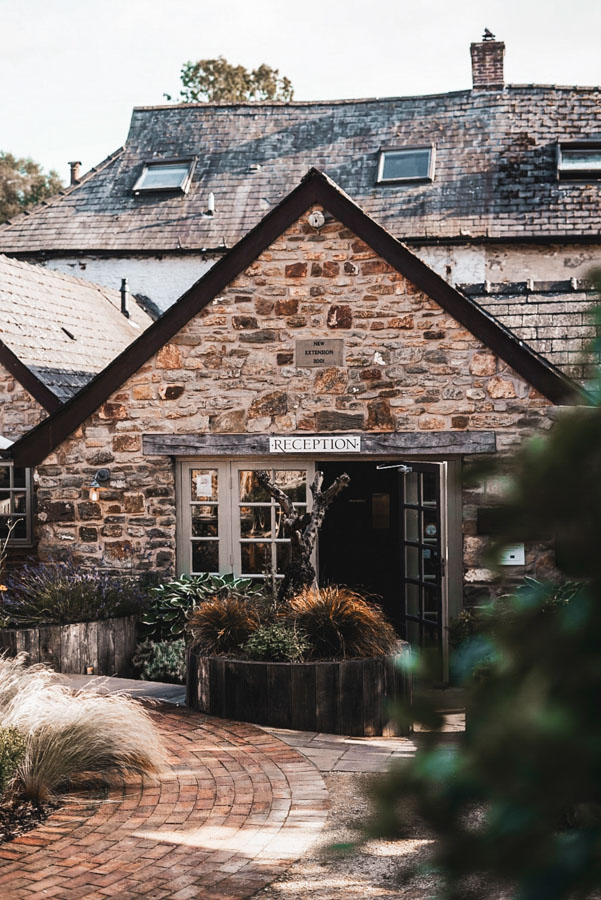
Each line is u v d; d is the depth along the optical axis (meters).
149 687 9.26
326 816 5.69
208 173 20.66
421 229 18.03
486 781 1.27
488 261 17.83
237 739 7.47
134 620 10.34
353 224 10.52
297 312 10.68
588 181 18.27
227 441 10.84
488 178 18.69
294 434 10.70
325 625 8.17
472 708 1.35
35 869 4.93
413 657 1.46
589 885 1.21
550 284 11.28
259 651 8.07
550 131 19.28
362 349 10.55
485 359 10.30
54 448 11.25
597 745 1.21
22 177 42.78
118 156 21.55
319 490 9.22
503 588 1.41
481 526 1.38
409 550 10.62
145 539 11.05
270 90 37.44
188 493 11.12
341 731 7.75
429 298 10.42
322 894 4.54
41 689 6.54
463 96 20.34
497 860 1.26
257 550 11.00
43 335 13.52
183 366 10.92
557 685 1.30
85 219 20.28
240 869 4.90
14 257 19.89
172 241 19.44
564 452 1.29
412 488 10.56
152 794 6.12
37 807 5.86
